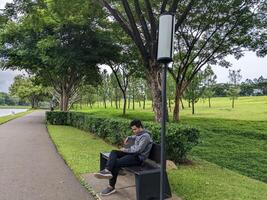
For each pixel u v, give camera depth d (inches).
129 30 449.4
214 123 831.7
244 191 228.8
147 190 194.5
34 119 1148.5
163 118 172.4
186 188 229.8
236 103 2140.7
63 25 763.4
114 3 548.7
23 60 891.4
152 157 222.1
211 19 682.2
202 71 1248.2
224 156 430.6
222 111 1440.7
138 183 193.3
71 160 320.2
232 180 265.9
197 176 267.9
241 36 716.0
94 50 847.7
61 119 857.5
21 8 502.0
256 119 991.0
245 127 745.6
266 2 628.7
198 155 431.5
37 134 593.3
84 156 345.4
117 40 892.6
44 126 805.9
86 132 627.5
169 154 311.7
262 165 385.4
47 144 450.6
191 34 746.2
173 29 166.1
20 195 209.3
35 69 1041.5
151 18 428.5
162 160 174.6
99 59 906.1
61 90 1107.3
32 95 3149.6
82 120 684.1
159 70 434.0
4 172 272.1
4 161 319.9
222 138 594.9
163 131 173.5
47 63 855.7
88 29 810.2
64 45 818.8
